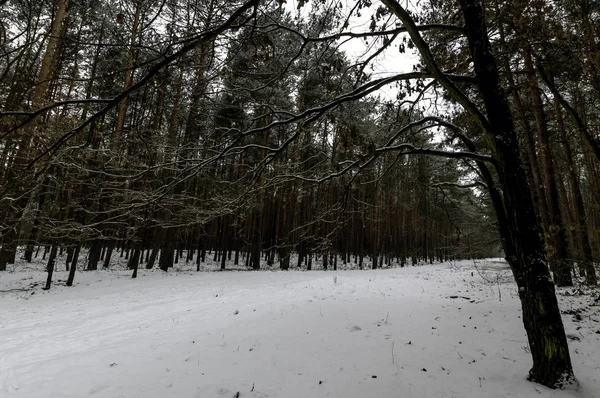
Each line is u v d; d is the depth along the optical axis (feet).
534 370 14.93
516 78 23.17
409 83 17.22
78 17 31.40
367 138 19.08
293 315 28.58
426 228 66.44
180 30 10.78
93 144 20.85
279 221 95.45
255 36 12.05
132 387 16.12
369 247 130.31
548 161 35.83
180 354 20.36
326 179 16.39
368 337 22.48
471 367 17.21
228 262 99.14
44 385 16.46
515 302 29.68
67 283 49.21
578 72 18.71
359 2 13.69
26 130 20.42
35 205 26.07
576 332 21.24
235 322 27.14
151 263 68.49
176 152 15.30
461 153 15.70
